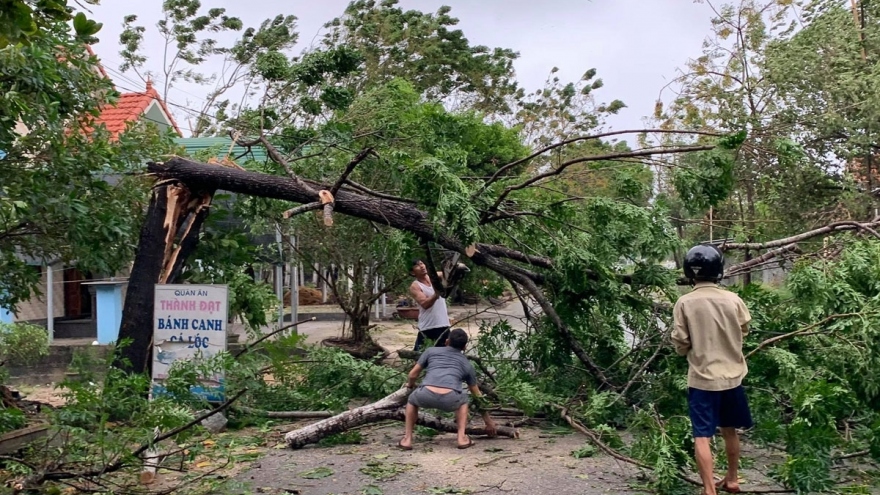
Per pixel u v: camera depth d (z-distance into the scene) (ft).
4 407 21.17
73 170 21.50
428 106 36.27
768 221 29.53
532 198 24.91
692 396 15.26
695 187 21.02
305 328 56.59
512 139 41.52
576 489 16.44
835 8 46.44
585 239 23.20
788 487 15.61
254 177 23.65
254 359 20.79
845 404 16.87
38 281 25.38
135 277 22.58
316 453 19.69
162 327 19.63
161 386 18.47
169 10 83.25
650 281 21.91
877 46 45.03
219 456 17.34
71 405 14.97
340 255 39.34
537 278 24.06
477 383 21.71
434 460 18.89
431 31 85.66
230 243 25.99
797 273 20.16
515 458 19.01
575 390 23.72
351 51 29.55
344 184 25.91
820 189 42.24
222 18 85.25
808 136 43.06
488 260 23.50
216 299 19.53
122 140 23.90
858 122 42.19
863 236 23.79
